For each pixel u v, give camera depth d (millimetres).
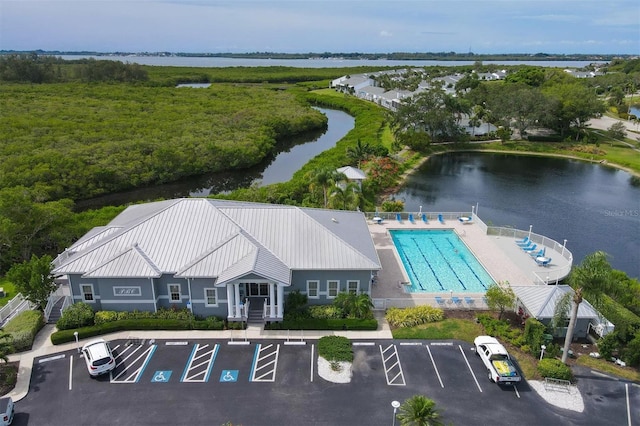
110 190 73875
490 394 28250
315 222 39500
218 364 30859
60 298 37156
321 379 29484
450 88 182500
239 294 35688
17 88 154625
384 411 26812
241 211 39750
